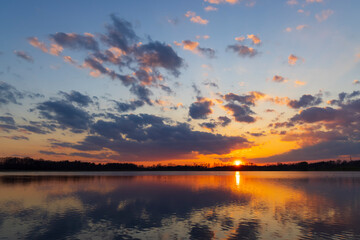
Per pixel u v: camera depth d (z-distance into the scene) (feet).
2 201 153.79
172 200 159.63
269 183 317.22
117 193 198.70
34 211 122.42
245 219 105.29
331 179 422.00
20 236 81.92
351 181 360.89
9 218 107.14
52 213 117.80
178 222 100.12
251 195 185.88
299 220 103.45
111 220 103.55
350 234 83.97
